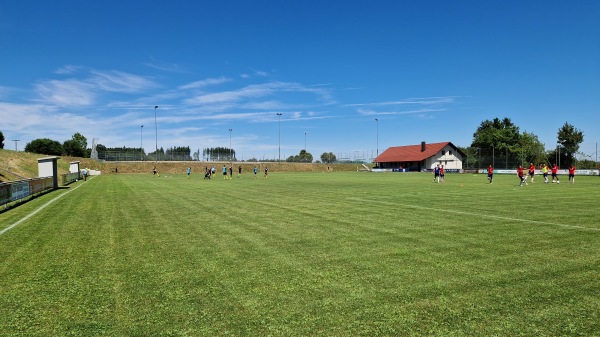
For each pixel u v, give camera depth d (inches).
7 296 219.1
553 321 180.4
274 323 179.8
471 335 166.6
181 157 4106.8
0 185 625.6
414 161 3599.9
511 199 745.6
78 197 848.3
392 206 638.5
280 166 4001.0
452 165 3526.1
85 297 216.5
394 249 325.1
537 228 418.9
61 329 175.9
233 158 4421.8
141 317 188.2
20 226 458.9
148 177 2178.9
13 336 169.0
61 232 416.2
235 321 182.5
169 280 245.4
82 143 5007.4
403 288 226.7
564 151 2431.1
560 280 239.3
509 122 4200.3
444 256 299.7
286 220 489.4
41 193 971.9
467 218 495.2
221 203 703.1
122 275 256.8
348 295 215.8
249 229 425.7
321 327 175.2
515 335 166.6
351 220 486.0
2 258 304.5
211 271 264.7
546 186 1159.6
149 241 365.7
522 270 260.1
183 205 673.0
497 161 2773.1
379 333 168.7
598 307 196.4
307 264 280.4
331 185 1286.9
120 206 664.4
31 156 2385.6
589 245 334.6
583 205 633.0
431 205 649.0
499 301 205.3
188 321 183.0
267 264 281.4
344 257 299.3
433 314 188.9
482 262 281.0
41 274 260.5
